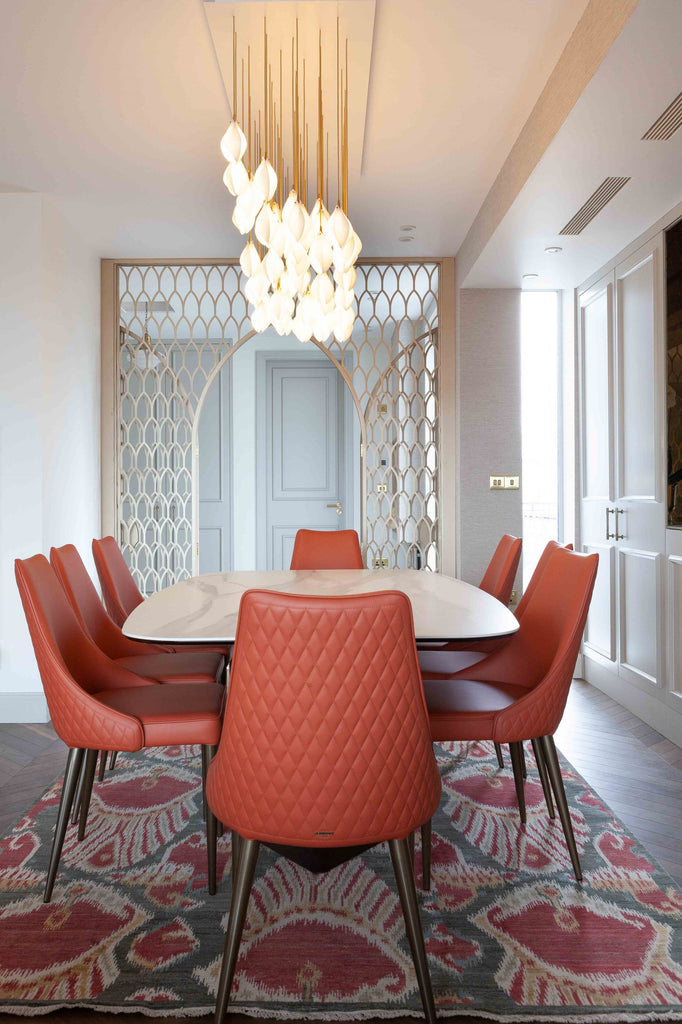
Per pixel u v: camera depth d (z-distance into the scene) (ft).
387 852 7.11
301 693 4.36
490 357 14.66
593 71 6.87
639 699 11.61
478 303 14.65
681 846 7.16
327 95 8.63
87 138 9.81
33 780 8.97
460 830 7.47
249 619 4.38
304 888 6.38
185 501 15.66
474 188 11.54
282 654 4.34
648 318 11.20
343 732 4.40
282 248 7.48
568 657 6.20
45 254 11.85
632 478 11.93
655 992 4.95
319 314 8.86
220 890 6.31
